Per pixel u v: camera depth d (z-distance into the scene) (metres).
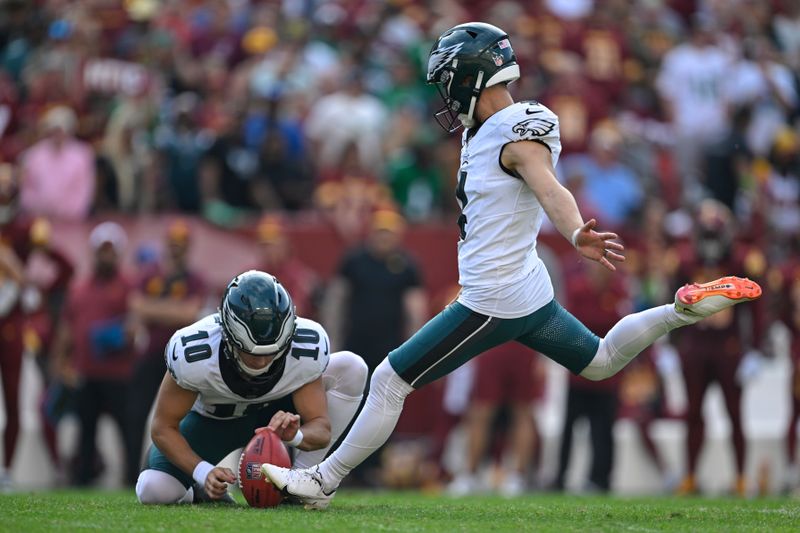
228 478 17.06
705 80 47.38
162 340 32.47
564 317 16.95
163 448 17.44
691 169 45.88
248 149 39.41
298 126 40.69
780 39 54.88
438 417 36.25
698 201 43.22
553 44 47.88
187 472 17.41
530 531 15.38
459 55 16.50
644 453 35.75
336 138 42.00
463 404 35.69
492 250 16.41
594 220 15.20
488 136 16.39
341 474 17.28
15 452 31.34
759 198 42.16
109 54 45.34
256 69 43.97
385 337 34.47
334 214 38.44
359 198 38.41
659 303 36.69
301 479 17.02
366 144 42.28
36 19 46.31
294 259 37.69
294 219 38.59
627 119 46.88
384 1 50.50
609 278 33.38
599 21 49.75
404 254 35.09
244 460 17.12
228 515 16.25
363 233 37.91
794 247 38.72
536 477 34.75
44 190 37.25
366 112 42.75
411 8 50.34
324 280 37.75
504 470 35.16
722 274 32.34
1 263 30.94
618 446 35.75
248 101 40.59
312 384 17.69
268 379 17.05
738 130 43.72
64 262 34.47
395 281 34.72
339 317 35.03
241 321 16.22
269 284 16.56
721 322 32.03
